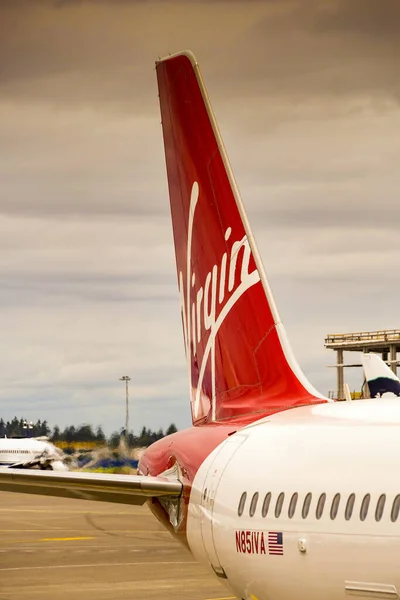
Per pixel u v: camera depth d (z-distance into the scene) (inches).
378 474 727.1
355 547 721.6
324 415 876.6
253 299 1090.1
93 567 1989.4
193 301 1232.8
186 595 1635.1
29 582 1785.2
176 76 1218.6
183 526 1017.5
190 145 1199.6
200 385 1212.5
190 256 1231.5
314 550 765.9
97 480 1018.7
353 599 727.7
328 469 777.6
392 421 778.8
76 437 4968.0
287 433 874.8
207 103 1152.8
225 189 1133.7
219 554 921.5
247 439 936.3
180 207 1246.3
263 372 1075.3
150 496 1055.6
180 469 1038.4
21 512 3472.0
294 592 795.4
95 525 2965.1
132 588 1710.1
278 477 833.5
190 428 1143.6
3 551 2282.2
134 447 4827.8
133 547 2358.5
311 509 775.7
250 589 876.6
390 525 695.7
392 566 691.4
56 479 1029.8
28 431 6471.5
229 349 1130.7
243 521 864.3
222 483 920.9
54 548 2342.5
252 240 1094.4
